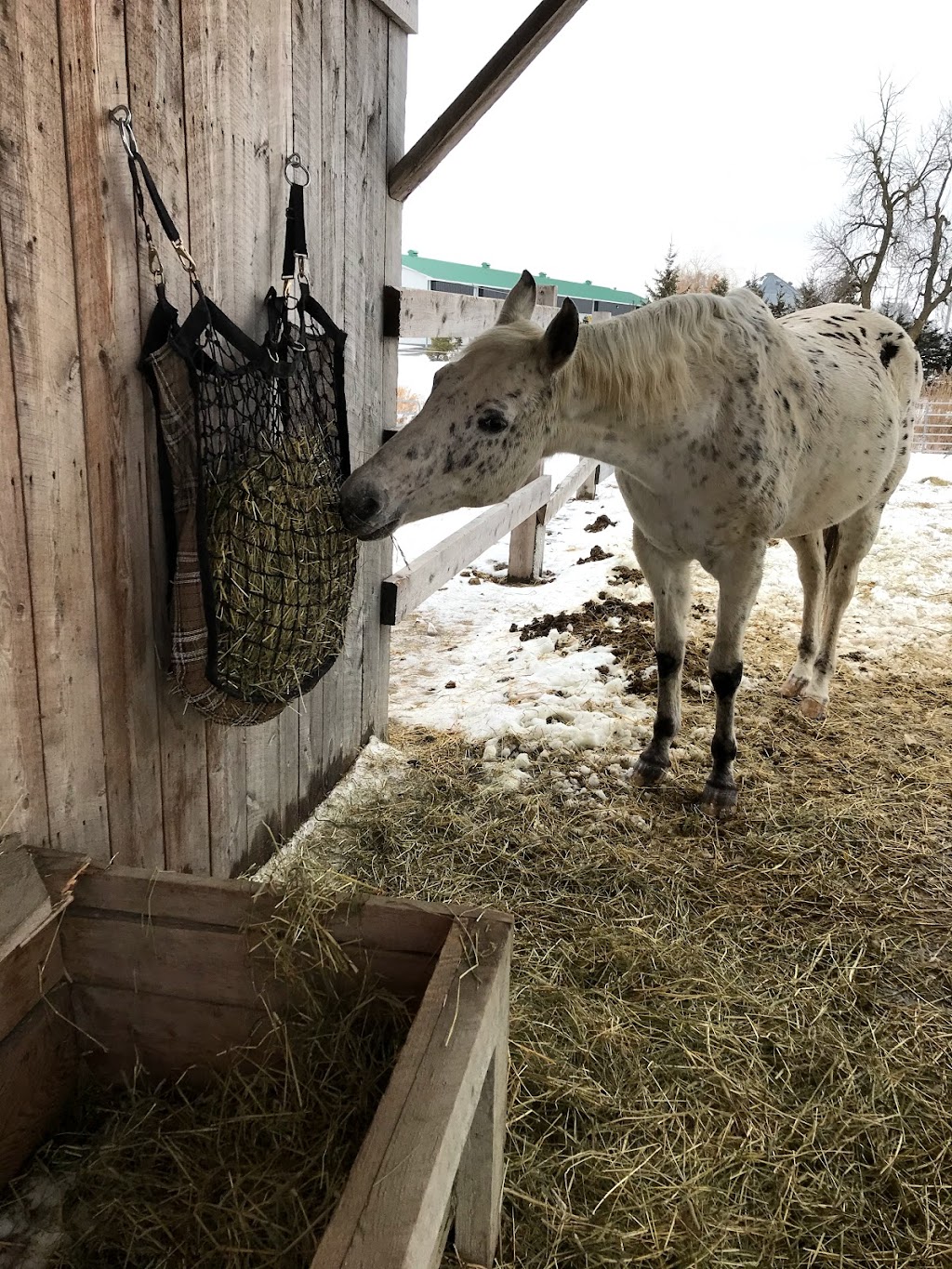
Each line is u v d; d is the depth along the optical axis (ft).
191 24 4.87
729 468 7.54
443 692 11.73
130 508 4.85
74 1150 4.42
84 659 4.63
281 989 4.23
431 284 89.92
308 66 6.40
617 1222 4.46
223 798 6.38
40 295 3.97
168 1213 3.94
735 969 6.48
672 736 9.21
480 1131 3.77
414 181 8.26
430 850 7.85
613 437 7.39
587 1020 5.79
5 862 4.06
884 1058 5.69
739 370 7.50
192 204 5.10
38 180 3.87
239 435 5.18
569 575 17.33
